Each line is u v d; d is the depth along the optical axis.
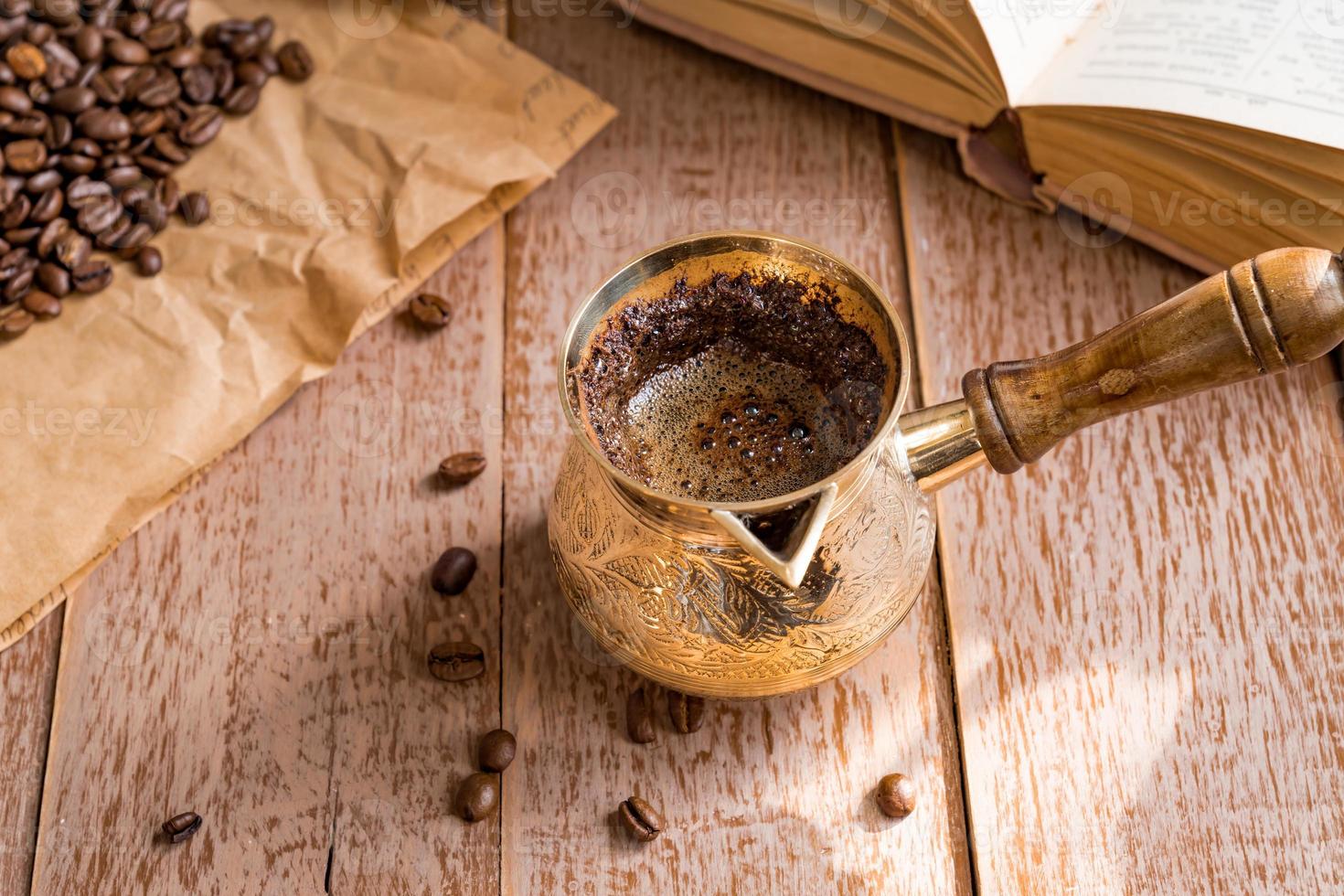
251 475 0.48
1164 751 0.44
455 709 0.45
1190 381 0.39
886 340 0.41
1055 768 0.44
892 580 0.41
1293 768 0.43
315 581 0.47
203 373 0.48
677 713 0.44
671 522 0.39
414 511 0.47
